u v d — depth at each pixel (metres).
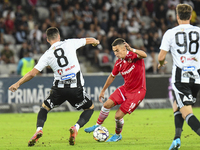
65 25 63.00
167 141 20.86
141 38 68.06
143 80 21.12
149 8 74.12
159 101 45.56
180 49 16.41
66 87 19.08
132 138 22.33
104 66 61.34
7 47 57.00
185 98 16.27
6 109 40.84
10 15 63.03
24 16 62.06
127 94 21.05
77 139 22.27
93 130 21.38
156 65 60.75
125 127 28.20
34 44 58.84
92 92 43.38
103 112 21.17
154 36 66.62
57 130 27.03
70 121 33.44
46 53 19.00
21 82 18.47
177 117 16.89
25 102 41.53
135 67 20.86
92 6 69.38
